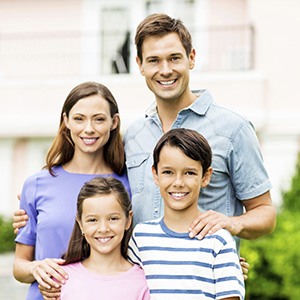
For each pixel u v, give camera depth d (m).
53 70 20.81
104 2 20.75
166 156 5.06
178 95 5.41
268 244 11.40
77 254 5.40
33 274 5.35
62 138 5.82
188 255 5.00
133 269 5.29
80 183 5.72
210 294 4.94
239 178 5.47
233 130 5.44
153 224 5.23
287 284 11.22
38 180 5.78
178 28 5.40
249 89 18.05
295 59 18.39
